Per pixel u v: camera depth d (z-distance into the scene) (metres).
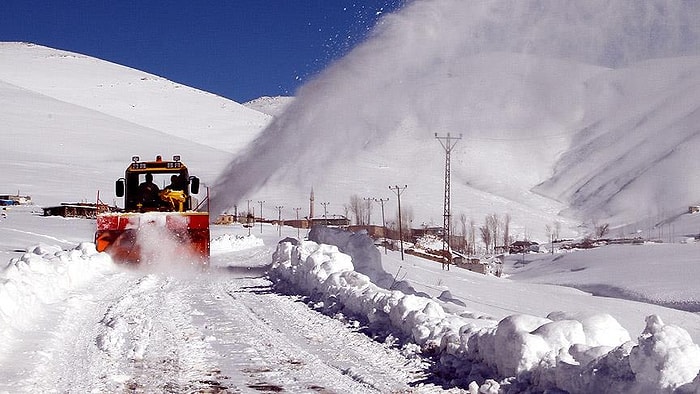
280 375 8.29
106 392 7.51
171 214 22.41
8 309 10.93
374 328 10.96
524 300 26.45
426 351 9.12
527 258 88.00
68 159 154.38
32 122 186.88
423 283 26.14
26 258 16.05
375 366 8.66
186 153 170.38
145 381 7.99
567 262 72.25
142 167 24.25
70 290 15.50
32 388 7.56
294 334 10.79
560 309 23.66
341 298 13.05
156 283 18.20
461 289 27.58
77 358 9.09
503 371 7.53
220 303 14.23
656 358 5.81
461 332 8.77
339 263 15.53
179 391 7.59
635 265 60.28
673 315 27.20
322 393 7.52
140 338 10.38
